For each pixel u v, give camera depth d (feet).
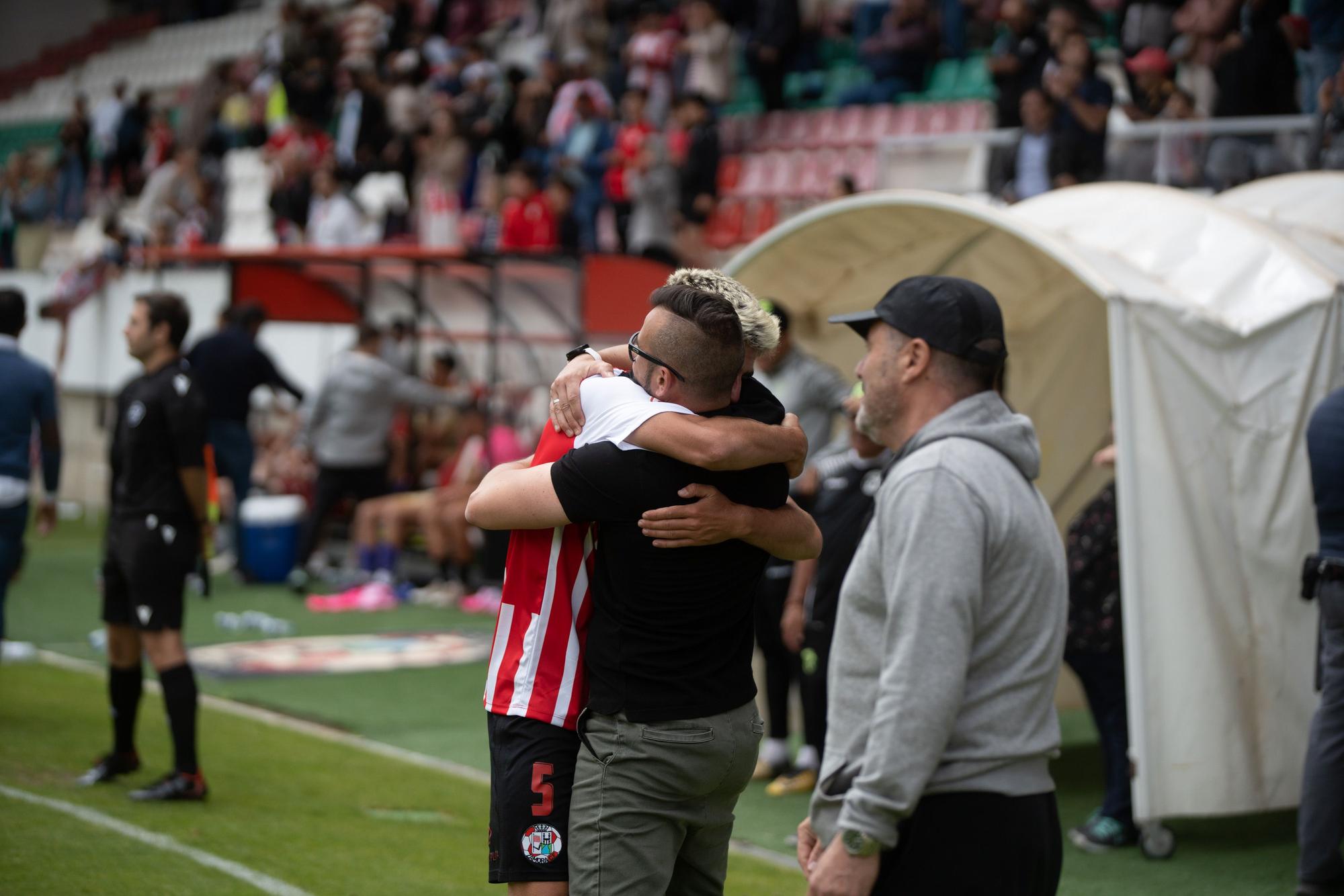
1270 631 19.66
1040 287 25.16
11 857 17.21
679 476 10.21
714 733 10.43
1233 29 37.32
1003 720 9.59
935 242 24.47
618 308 42.98
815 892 9.46
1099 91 34.73
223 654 33.24
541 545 10.78
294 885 16.84
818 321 27.07
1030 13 40.86
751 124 55.42
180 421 19.84
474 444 43.24
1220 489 19.54
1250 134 31.14
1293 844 20.29
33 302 64.13
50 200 84.43
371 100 64.03
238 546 44.60
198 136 78.33
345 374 43.14
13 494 24.86
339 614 39.63
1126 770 20.04
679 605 10.34
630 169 50.31
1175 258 21.30
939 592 9.25
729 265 25.18
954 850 9.51
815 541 10.98
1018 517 9.62
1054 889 10.15
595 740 10.47
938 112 50.49
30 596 39.75
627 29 59.67
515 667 10.78
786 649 23.63
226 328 43.34
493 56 70.33
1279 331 19.94
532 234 48.03
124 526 20.13
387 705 28.40
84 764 22.33
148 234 68.28
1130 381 19.19
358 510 44.14
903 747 9.14
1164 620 18.97
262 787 21.61
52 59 112.98
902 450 10.02
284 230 61.05
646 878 10.35
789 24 54.39
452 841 19.34
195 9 105.81
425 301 48.65
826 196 51.70
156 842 18.22
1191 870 18.85
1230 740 19.11
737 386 10.82
